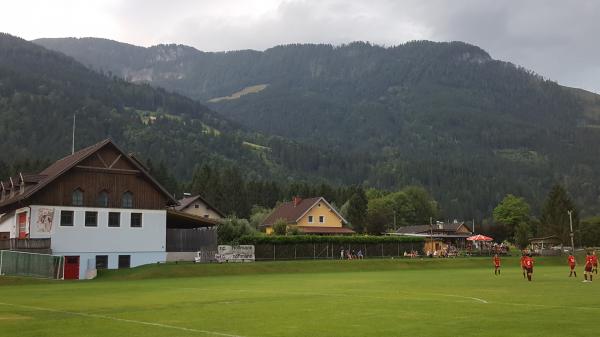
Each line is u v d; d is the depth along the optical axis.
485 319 19.58
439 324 18.47
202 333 16.84
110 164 59.28
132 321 19.42
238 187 154.75
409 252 83.50
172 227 72.94
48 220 55.38
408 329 17.45
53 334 16.75
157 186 61.56
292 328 17.77
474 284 38.22
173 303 25.58
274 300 26.91
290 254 72.38
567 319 19.50
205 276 52.56
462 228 146.38
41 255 47.91
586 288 34.03
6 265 49.28
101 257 58.06
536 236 153.38
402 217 167.88
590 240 152.75
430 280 43.50
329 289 34.19
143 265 56.88
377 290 33.16
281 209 117.00
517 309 22.58
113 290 34.62
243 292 32.06
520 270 63.34
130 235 59.81
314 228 109.31
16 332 17.16
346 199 168.75
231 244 69.56
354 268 63.97
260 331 17.20
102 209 58.44
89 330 17.48
